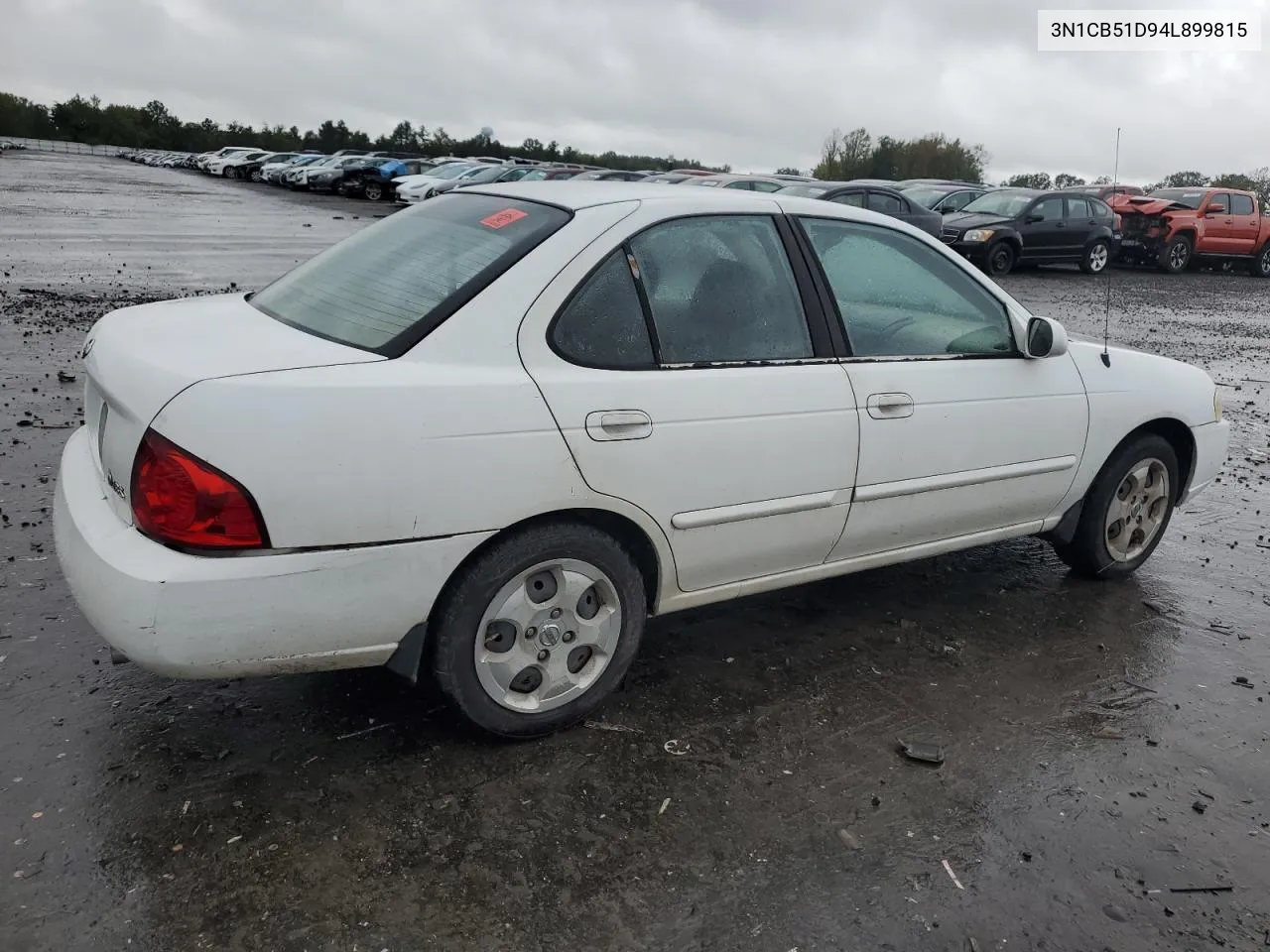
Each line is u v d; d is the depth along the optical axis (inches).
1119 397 165.6
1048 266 886.4
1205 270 939.3
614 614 119.5
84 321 358.6
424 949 86.8
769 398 124.5
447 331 105.4
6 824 97.7
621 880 96.7
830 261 137.4
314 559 96.3
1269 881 102.8
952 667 143.9
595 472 110.8
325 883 93.5
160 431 93.5
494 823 103.5
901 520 142.4
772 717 127.6
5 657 127.6
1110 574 178.2
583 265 113.7
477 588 107.6
